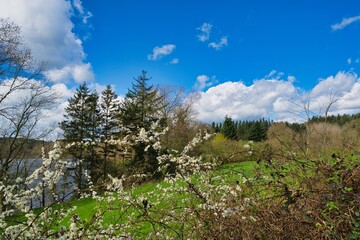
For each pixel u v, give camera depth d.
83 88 31.31
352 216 3.00
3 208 3.01
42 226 2.92
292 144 5.38
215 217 3.52
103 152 25.39
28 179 3.19
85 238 3.08
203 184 4.53
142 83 28.70
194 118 33.34
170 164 4.74
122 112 27.08
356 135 6.41
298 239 3.13
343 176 3.48
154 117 29.69
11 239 2.68
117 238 3.36
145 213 3.48
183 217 3.62
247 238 3.15
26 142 18.70
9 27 16.75
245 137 44.97
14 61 17.23
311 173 4.10
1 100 17.03
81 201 11.41
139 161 18.09
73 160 3.71
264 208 3.45
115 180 4.24
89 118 30.89
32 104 18.61
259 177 4.16
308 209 3.14
